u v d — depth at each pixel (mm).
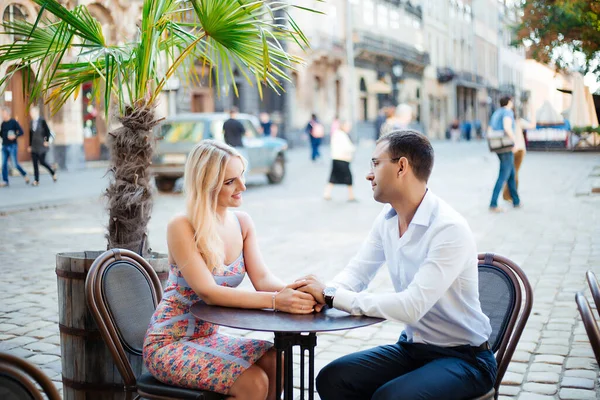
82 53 3799
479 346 3027
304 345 2910
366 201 14555
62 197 15117
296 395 4289
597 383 4312
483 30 67562
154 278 3518
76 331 3555
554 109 30062
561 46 8508
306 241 9812
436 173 21062
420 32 54594
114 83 3902
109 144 3887
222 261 3203
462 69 63938
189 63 4434
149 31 3785
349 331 5539
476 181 18312
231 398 3000
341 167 14508
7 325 5797
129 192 3826
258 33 3680
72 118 22406
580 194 14281
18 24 4086
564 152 30000
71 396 3627
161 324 3188
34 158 17750
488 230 10297
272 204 14156
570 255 8305
